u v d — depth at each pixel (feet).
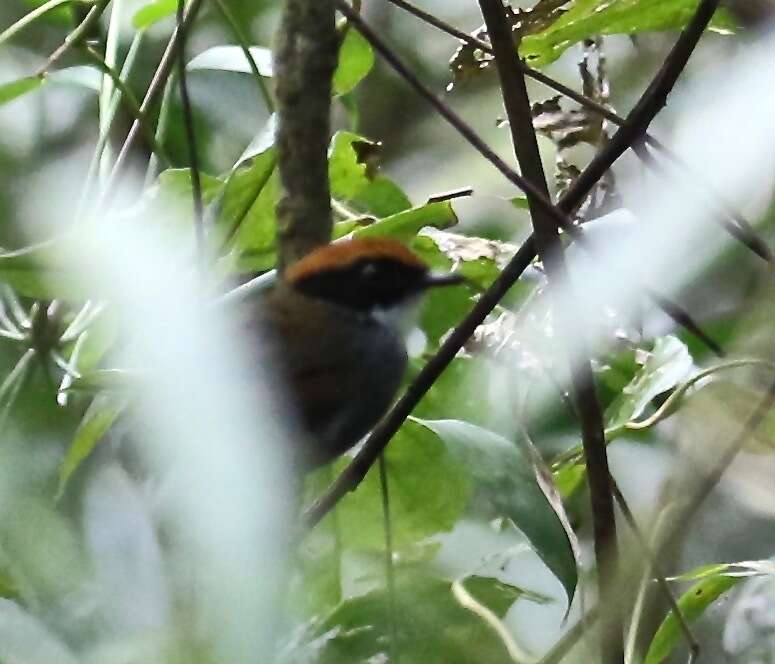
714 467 13.43
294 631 16.66
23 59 28.60
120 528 11.25
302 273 23.18
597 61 22.66
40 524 10.02
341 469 24.89
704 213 12.61
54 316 20.76
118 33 25.88
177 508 11.34
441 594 16.48
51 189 20.97
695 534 19.62
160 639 9.65
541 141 28.48
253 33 31.99
